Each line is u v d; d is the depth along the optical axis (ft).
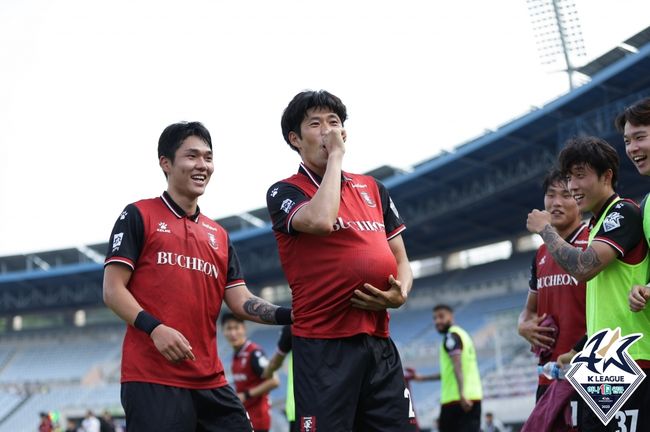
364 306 11.98
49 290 135.44
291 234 12.18
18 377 132.26
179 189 14.38
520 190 91.20
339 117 12.64
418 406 89.15
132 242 13.84
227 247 14.96
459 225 106.01
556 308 16.71
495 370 84.89
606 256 12.50
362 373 12.11
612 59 73.87
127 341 13.82
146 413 13.35
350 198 12.47
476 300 108.17
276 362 24.13
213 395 13.94
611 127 73.05
